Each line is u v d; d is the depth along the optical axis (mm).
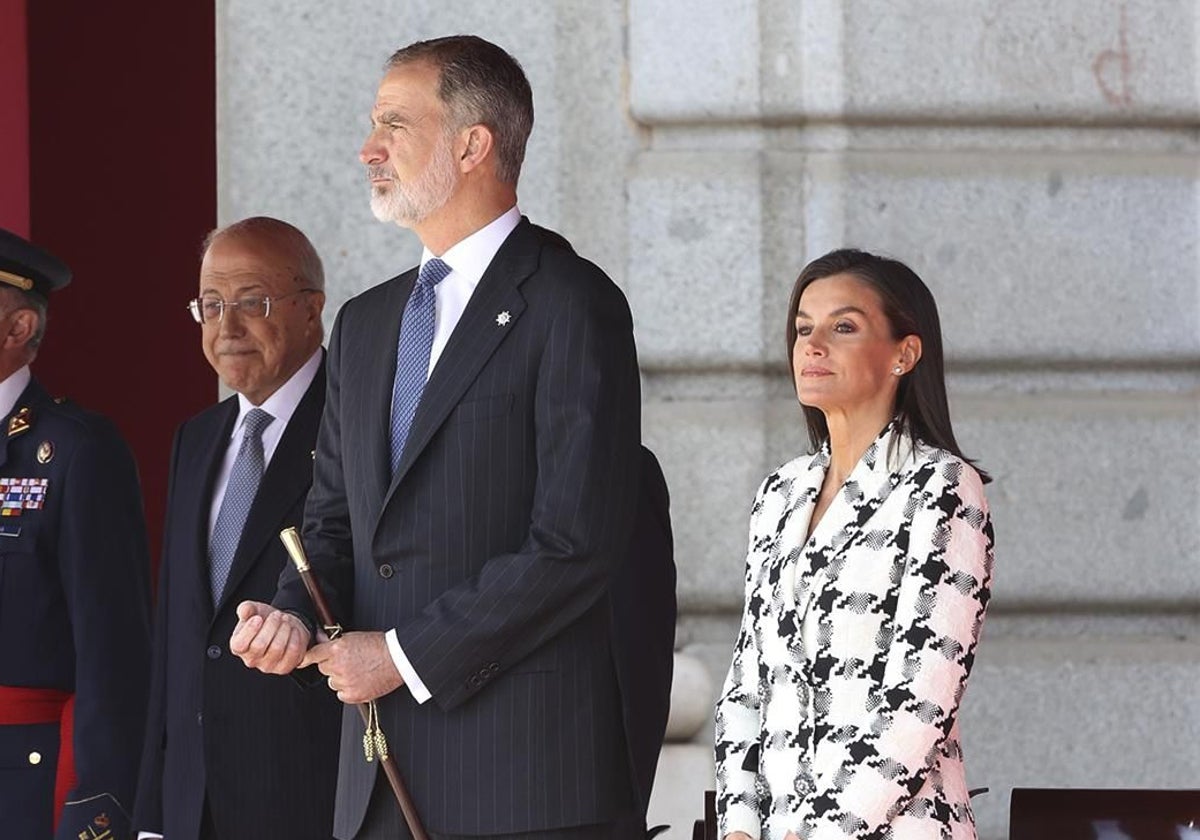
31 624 16031
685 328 20125
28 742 15984
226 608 15523
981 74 20250
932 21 20203
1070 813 13367
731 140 20406
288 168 20672
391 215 13312
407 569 12727
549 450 12609
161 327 25422
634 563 14312
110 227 25172
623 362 12930
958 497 11961
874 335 12438
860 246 20031
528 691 12523
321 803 15258
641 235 20188
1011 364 20344
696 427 19984
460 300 13289
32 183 24547
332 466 13797
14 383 16594
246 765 15273
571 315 12844
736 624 20125
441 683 12273
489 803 12414
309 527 13719
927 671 11594
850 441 12523
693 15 20234
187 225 25469
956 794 11867
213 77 25500
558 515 12398
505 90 13406
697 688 19594
